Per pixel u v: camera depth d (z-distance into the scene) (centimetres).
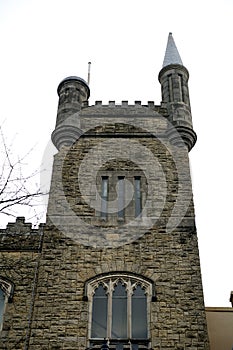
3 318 1888
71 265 2045
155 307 1894
